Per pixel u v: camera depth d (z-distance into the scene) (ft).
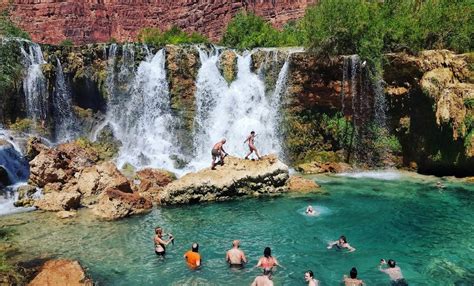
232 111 95.91
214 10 250.16
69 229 52.49
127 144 92.79
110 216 56.39
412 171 82.38
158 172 73.67
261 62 95.09
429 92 74.84
